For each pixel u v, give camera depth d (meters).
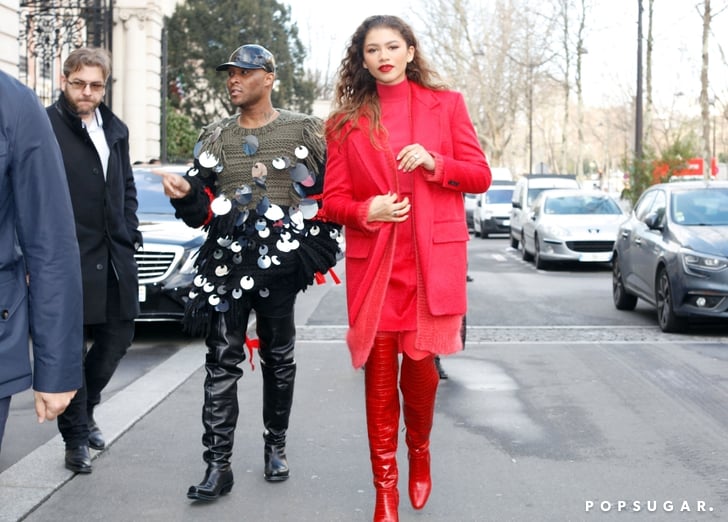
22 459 5.48
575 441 5.95
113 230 5.34
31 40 20.97
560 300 14.02
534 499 4.82
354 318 4.21
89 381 5.53
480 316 12.16
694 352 9.30
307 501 4.80
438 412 6.75
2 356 2.83
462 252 4.27
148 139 29.03
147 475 5.25
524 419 6.54
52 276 2.91
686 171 26.59
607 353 9.27
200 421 6.50
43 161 2.91
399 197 4.23
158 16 29.03
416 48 4.31
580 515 4.58
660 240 11.04
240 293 4.73
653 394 7.34
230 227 4.72
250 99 4.80
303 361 8.82
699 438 6.02
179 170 11.92
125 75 28.36
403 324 4.24
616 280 12.92
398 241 4.24
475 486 5.04
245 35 46.75
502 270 19.77
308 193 4.87
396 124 4.26
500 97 66.69
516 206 26.17
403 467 5.38
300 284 4.91
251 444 5.93
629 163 27.00
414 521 4.49
